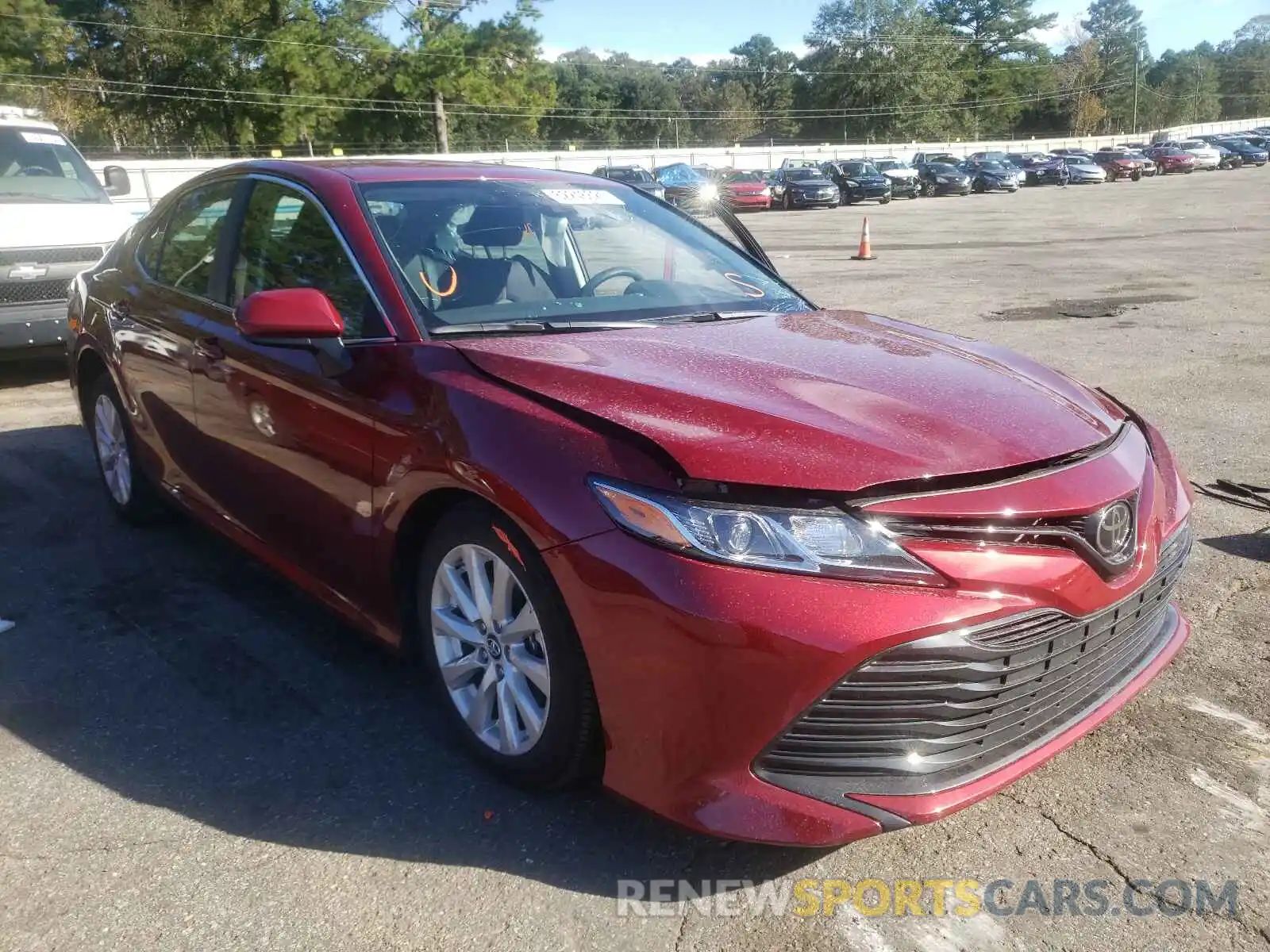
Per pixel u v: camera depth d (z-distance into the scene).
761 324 3.37
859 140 98.81
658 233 3.96
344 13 54.78
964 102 103.19
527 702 2.64
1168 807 2.73
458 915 2.33
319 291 3.17
